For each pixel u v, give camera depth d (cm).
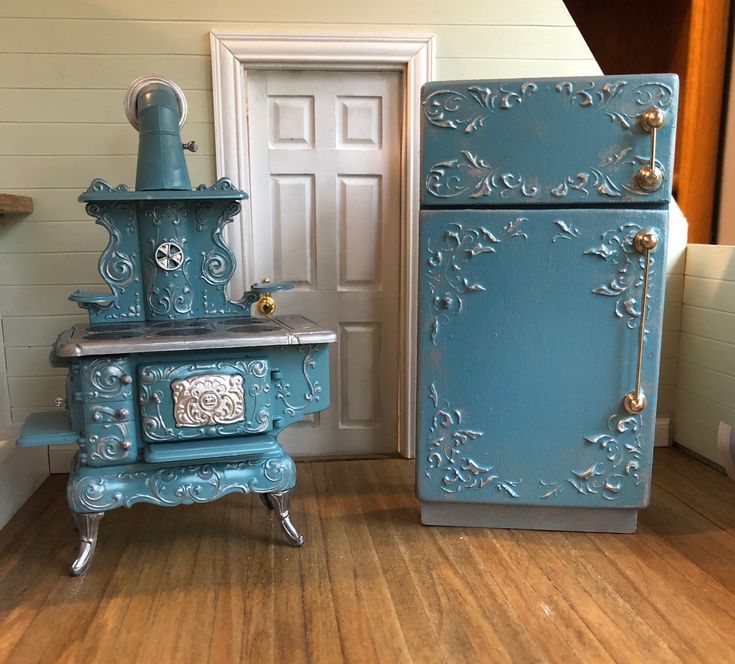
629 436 204
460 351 205
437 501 213
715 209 328
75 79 244
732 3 310
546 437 207
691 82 315
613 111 189
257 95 258
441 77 259
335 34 249
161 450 181
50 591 179
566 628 162
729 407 257
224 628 162
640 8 354
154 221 210
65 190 250
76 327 205
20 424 256
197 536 210
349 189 267
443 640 157
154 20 244
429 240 200
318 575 187
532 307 201
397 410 284
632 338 200
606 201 194
